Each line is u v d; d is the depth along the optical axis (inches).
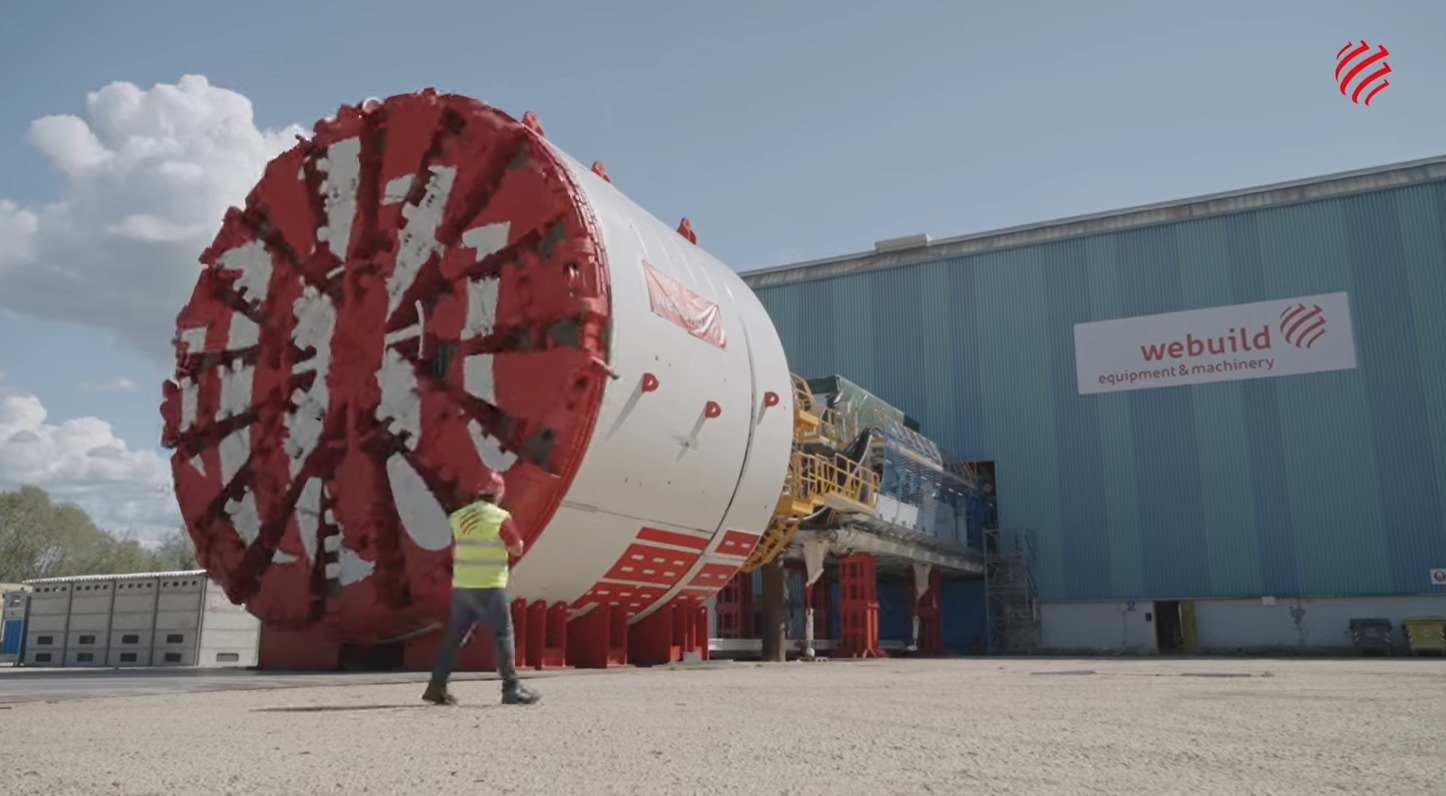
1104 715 335.0
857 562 1161.4
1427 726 299.0
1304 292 1483.8
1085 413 1576.0
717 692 445.4
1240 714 340.2
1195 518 1489.9
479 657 590.2
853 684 521.3
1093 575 1533.0
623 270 616.7
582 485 578.2
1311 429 1449.3
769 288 1819.6
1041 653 1521.9
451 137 609.6
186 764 208.5
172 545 3545.8
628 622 745.0
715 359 710.5
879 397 1697.8
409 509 574.6
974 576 1630.2
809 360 1761.8
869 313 1737.2
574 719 307.6
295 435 623.8
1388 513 1392.7
